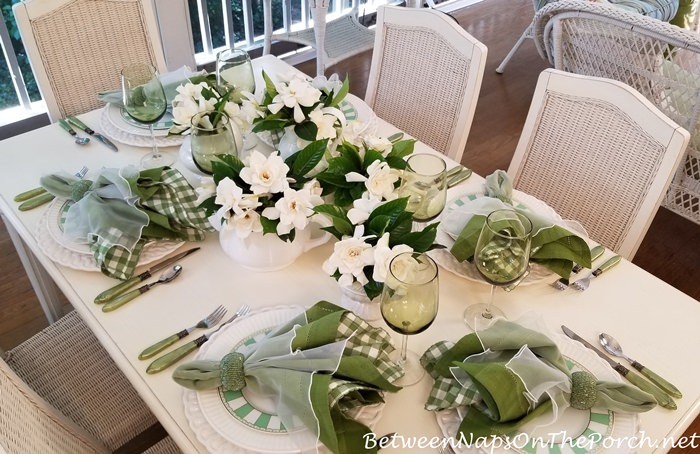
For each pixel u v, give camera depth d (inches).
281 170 43.5
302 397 36.0
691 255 102.9
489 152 125.6
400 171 46.2
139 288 48.1
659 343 44.8
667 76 91.0
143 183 51.9
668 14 129.7
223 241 48.9
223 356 42.0
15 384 40.7
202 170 52.1
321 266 51.0
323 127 50.3
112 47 77.7
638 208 59.3
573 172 64.2
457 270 49.8
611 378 41.2
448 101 74.5
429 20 73.8
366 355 39.9
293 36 127.6
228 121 50.9
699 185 95.3
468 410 38.5
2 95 119.2
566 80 62.6
